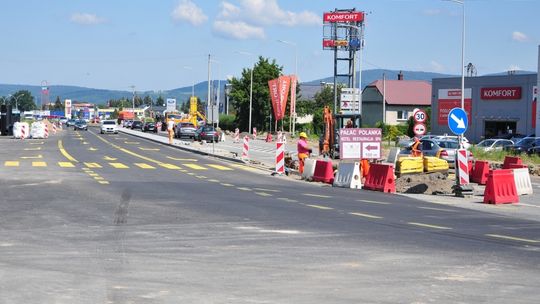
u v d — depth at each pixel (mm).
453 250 12836
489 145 58125
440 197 24781
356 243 13391
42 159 39656
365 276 10344
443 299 8992
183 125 87688
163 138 82125
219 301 8688
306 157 33188
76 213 17047
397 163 32312
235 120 127188
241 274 10359
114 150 53219
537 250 13062
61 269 10516
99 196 21016
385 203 21734
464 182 25359
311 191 25234
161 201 20062
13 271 10328
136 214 17062
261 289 9398
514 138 66750
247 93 119125
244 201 20656
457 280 10188
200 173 32500
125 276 10094
